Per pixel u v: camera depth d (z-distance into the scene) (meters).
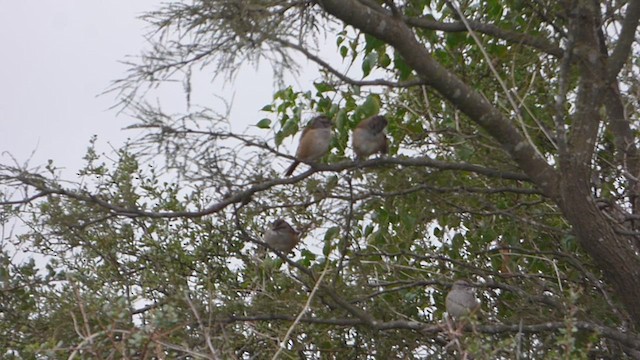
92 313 9.97
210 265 13.38
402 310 13.40
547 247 14.02
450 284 12.71
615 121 12.45
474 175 13.41
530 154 11.16
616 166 12.55
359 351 12.91
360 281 13.02
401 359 12.52
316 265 13.75
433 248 14.18
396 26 10.83
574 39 10.71
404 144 14.00
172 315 8.95
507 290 13.20
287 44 9.96
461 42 12.84
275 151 11.10
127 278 12.52
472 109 11.09
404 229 13.98
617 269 10.88
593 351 12.30
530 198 13.75
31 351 9.16
